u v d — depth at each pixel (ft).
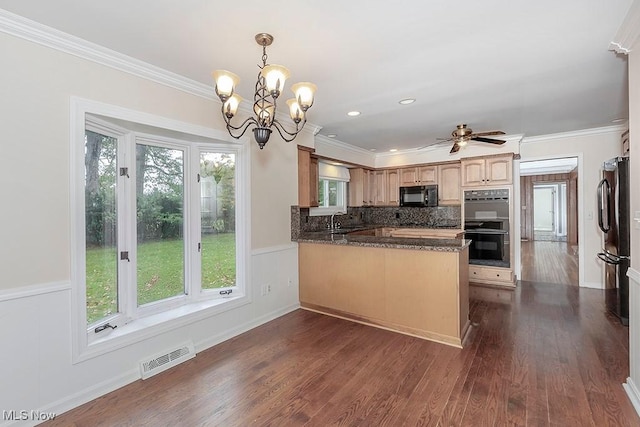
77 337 6.75
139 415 6.36
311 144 13.98
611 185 11.67
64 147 6.63
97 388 7.04
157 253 9.35
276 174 12.07
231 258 10.85
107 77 7.32
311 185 15.29
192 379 7.66
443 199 18.62
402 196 20.08
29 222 6.16
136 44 6.92
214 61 7.75
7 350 5.89
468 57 7.64
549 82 9.16
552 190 34.73
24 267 6.10
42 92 6.33
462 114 12.28
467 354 8.75
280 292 12.19
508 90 9.78
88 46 6.83
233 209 10.86
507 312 12.03
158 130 8.68
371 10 5.76
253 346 9.47
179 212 9.96
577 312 11.87
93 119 7.32
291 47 7.11
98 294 7.73
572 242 31.81
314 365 8.27
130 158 8.55
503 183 15.94
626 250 10.54
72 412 6.47
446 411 6.33
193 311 9.22
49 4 5.50
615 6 5.68
